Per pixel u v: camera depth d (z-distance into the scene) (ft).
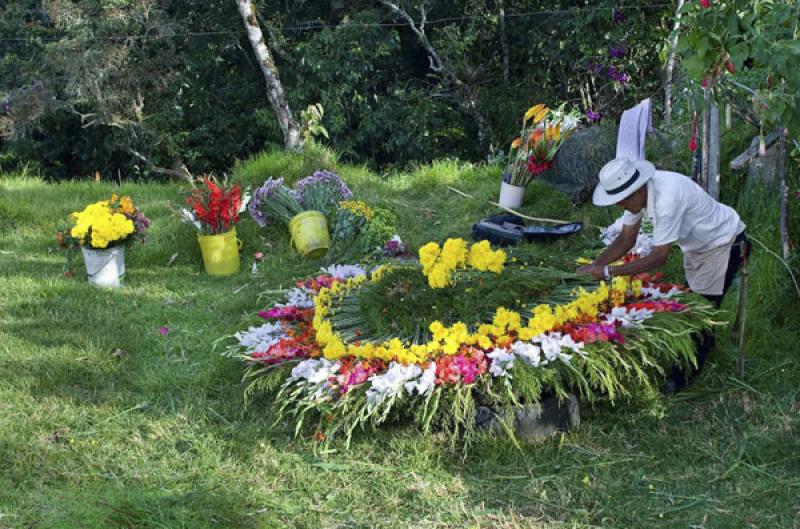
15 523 13.10
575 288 17.29
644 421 15.93
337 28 53.31
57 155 65.10
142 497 13.50
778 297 19.29
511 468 14.67
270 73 49.75
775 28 14.47
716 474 14.30
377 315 16.97
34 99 55.67
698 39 15.57
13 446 15.11
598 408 16.25
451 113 55.52
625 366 15.51
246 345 17.84
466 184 31.17
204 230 24.34
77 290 22.52
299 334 17.75
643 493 13.88
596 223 25.98
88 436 15.72
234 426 16.11
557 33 50.31
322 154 33.35
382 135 56.44
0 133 60.03
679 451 14.96
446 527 13.21
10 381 17.56
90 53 54.19
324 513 13.64
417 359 15.57
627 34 42.24
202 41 58.85
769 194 21.24
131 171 63.21
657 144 25.50
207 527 13.02
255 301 21.83
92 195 31.96
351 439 15.55
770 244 20.20
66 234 23.53
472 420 14.84
